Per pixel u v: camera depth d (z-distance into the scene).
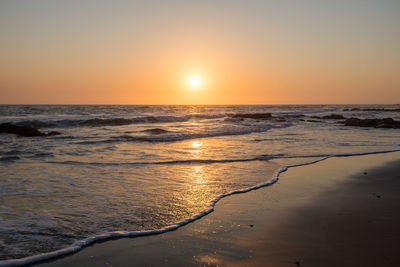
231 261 3.83
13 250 3.99
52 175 8.45
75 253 4.00
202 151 13.28
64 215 5.34
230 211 5.68
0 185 7.26
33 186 7.24
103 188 7.18
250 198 6.50
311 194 6.82
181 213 5.53
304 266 3.70
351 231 4.75
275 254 4.02
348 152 13.14
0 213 5.36
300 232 4.72
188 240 4.43
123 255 3.96
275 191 7.06
